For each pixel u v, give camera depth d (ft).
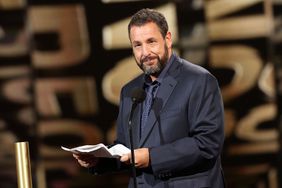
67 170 43.68
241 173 43.73
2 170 43.50
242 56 42.80
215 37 42.63
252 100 43.06
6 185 43.55
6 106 43.27
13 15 42.75
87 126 43.34
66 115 43.34
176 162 20.71
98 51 42.73
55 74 43.01
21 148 19.16
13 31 42.78
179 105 21.38
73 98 43.19
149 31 21.08
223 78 42.75
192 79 21.58
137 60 21.47
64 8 42.60
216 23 42.57
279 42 42.75
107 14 42.47
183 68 22.08
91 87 43.06
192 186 21.11
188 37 42.57
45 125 43.45
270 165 43.57
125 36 42.65
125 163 21.85
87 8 42.47
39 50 42.91
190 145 20.75
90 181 43.78
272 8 42.70
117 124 23.65
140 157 20.70
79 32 42.68
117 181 43.83
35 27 42.75
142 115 22.13
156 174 20.94
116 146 21.54
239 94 43.01
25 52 42.93
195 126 21.12
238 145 43.47
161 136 21.25
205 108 21.13
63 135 43.47
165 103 21.56
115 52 42.73
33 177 43.52
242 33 42.75
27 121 43.42
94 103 43.19
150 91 22.16
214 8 42.60
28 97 43.27
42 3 42.65
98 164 22.49
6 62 43.01
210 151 20.83
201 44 42.57
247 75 42.91
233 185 43.70
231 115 43.09
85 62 42.88
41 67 43.01
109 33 42.57
